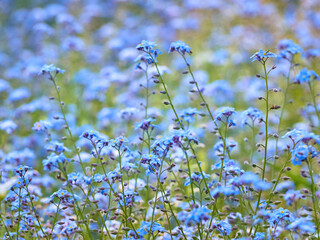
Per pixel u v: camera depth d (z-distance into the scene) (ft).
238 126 38.91
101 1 70.90
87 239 24.03
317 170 32.30
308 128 32.40
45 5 73.92
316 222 22.00
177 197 24.61
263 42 53.42
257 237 21.25
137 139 32.99
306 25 55.36
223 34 59.26
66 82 47.98
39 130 28.58
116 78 43.04
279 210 21.15
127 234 22.59
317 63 43.16
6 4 72.02
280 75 45.80
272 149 33.09
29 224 22.38
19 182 23.43
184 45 23.58
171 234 21.59
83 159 30.40
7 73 50.85
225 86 40.78
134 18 66.95
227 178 28.25
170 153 25.66
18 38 63.52
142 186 26.35
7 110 42.63
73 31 53.16
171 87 46.85
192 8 62.69
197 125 37.68
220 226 21.07
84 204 22.39
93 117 42.96
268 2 65.72
